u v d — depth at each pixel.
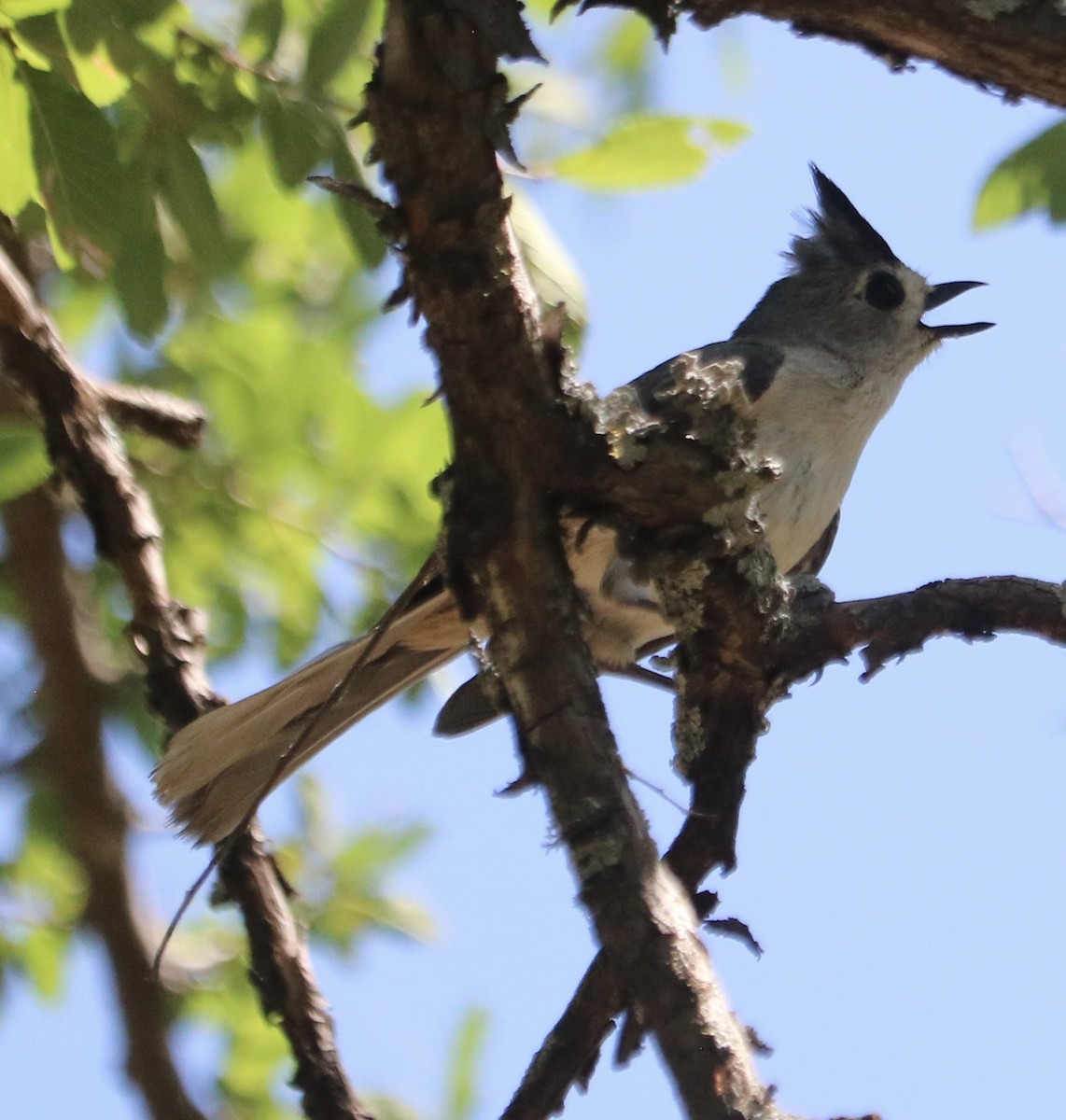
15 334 7.32
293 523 9.70
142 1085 8.87
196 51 7.60
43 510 9.52
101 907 9.25
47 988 9.83
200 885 5.79
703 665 6.42
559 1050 5.51
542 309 6.39
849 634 6.45
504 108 4.84
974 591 6.55
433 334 5.24
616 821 5.14
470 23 4.70
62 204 6.50
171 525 9.74
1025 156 8.16
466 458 5.48
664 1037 4.70
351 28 7.75
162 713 7.38
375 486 9.61
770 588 6.25
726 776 6.43
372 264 7.76
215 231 7.69
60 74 6.50
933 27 5.62
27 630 10.26
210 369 9.78
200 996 9.61
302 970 6.73
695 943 4.90
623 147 7.64
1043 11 5.54
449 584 5.62
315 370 9.70
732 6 5.64
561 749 5.30
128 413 7.76
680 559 6.02
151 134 7.52
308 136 7.69
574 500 5.68
